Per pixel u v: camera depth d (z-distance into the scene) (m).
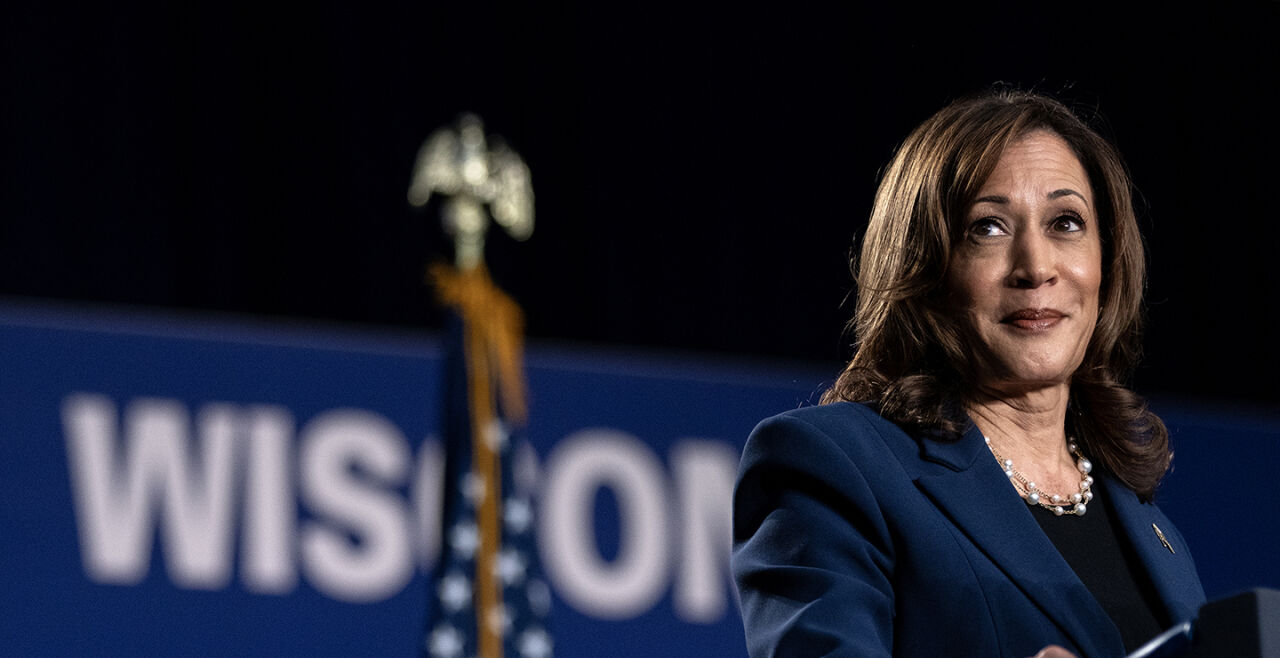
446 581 8.75
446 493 9.02
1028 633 2.67
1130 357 3.28
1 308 8.83
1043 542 2.80
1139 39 13.12
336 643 9.11
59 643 8.52
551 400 9.88
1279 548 11.23
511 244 11.54
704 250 12.13
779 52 12.65
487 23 11.87
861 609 2.59
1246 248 13.09
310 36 11.36
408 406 9.61
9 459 8.62
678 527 10.04
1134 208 3.60
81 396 8.87
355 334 10.19
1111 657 2.69
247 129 11.09
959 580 2.69
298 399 9.35
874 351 3.10
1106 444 3.14
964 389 3.05
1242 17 13.47
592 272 11.77
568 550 9.65
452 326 9.48
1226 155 13.18
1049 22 12.93
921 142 3.13
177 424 9.05
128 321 9.08
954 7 12.84
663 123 12.23
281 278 10.94
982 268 2.98
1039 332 2.96
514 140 11.77
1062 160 3.06
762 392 10.56
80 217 10.50
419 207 11.39
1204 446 11.30
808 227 12.44
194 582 8.90
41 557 8.58
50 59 10.61
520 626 8.79
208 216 10.84
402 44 11.59
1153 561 2.91
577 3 12.18
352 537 9.29
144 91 10.84
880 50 12.77
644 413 10.15
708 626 9.95
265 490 9.16
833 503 2.76
